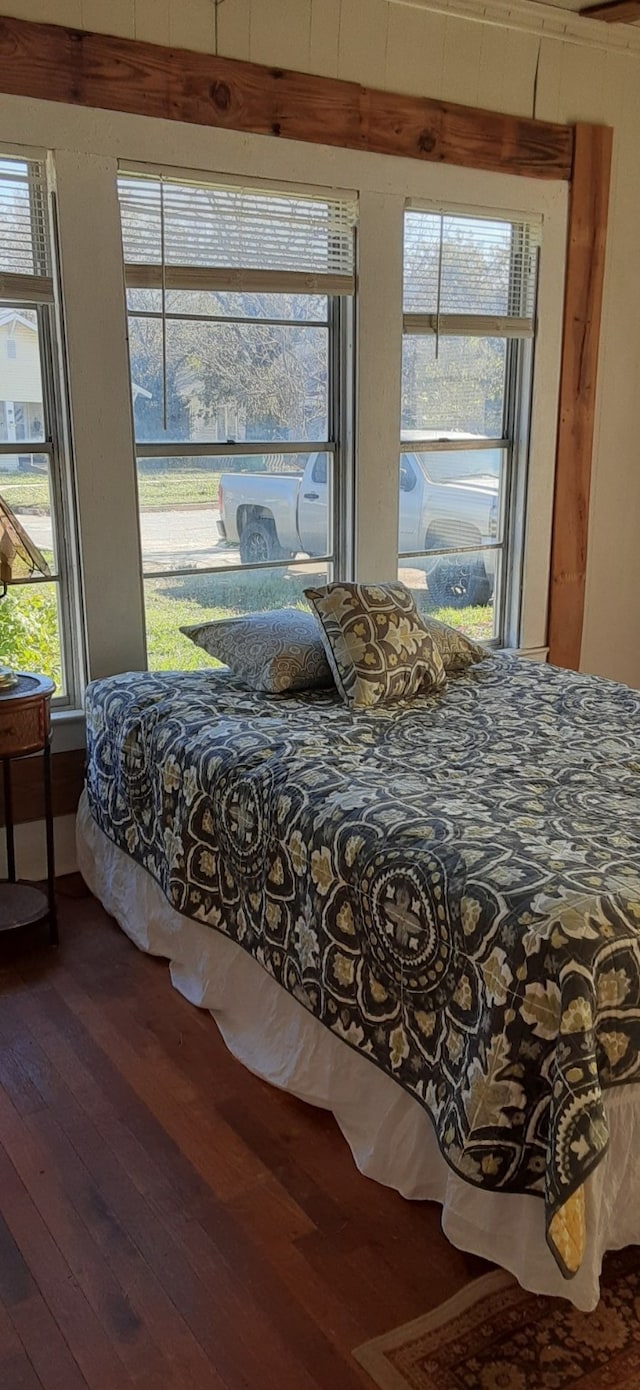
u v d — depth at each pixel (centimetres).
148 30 292
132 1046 240
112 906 298
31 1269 176
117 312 303
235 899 240
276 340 342
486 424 403
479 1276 175
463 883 175
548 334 399
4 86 273
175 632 345
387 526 374
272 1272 176
